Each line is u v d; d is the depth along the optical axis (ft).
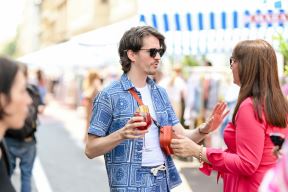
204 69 33.71
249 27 20.22
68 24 180.14
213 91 32.35
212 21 20.48
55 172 30.01
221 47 20.58
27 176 20.04
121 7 104.12
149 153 10.32
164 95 11.07
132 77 10.67
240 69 10.18
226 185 10.62
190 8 20.56
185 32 20.66
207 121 11.30
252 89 9.93
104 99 10.36
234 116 10.05
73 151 38.42
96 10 127.75
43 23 259.19
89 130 10.34
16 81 6.90
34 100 19.62
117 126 10.34
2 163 7.45
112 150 10.32
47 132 51.19
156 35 10.60
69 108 83.30
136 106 10.37
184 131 11.50
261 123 9.64
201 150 10.15
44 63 58.34
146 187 10.23
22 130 19.22
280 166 5.51
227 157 9.84
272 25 19.97
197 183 26.32
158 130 10.53
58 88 102.47
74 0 164.86
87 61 55.72
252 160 9.55
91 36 24.72
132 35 10.56
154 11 20.58
